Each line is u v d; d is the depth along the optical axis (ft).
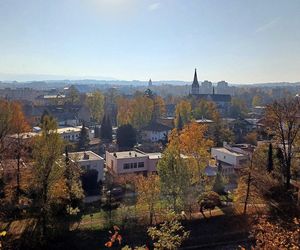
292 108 137.80
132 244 107.04
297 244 46.50
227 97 485.97
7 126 150.10
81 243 105.60
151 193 112.78
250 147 197.16
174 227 73.92
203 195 128.88
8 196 121.90
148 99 313.73
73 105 406.41
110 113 386.93
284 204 119.03
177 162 117.50
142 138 289.74
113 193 143.23
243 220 120.67
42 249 102.06
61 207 114.11
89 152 184.65
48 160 106.22
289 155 134.82
